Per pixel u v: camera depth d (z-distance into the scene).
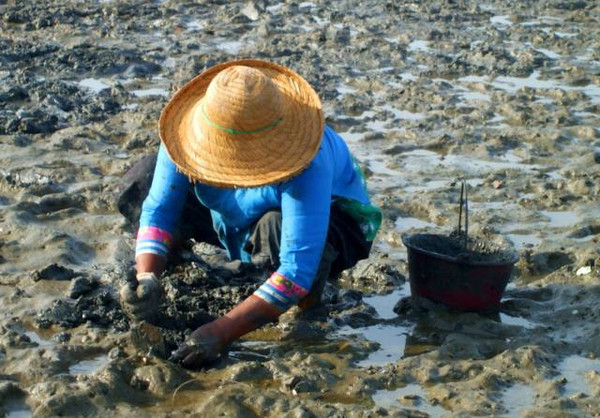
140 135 7.84
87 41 10.67
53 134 7.87
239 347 4.75
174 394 4.29
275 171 4.31
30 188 6.71
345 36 10.98
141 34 11.07
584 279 5.55
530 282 5.61
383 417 4.11
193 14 11.98
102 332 4.82
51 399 4.14
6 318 4.95
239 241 5.00
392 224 6.33
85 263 5.74
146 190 5.21
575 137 8.13
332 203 4.95
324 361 4.56
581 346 4.81
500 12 12.30
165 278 5.33
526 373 4.52
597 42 10.96
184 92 4.61
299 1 12.66
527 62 10.12
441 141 7.90
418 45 10.86
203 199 4.83
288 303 4.51
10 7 11.80
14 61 9.78
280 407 4.18
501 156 7.71
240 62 4.68
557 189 7.00
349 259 5.10
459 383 4.43
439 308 5.13
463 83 9.58
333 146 4.84
